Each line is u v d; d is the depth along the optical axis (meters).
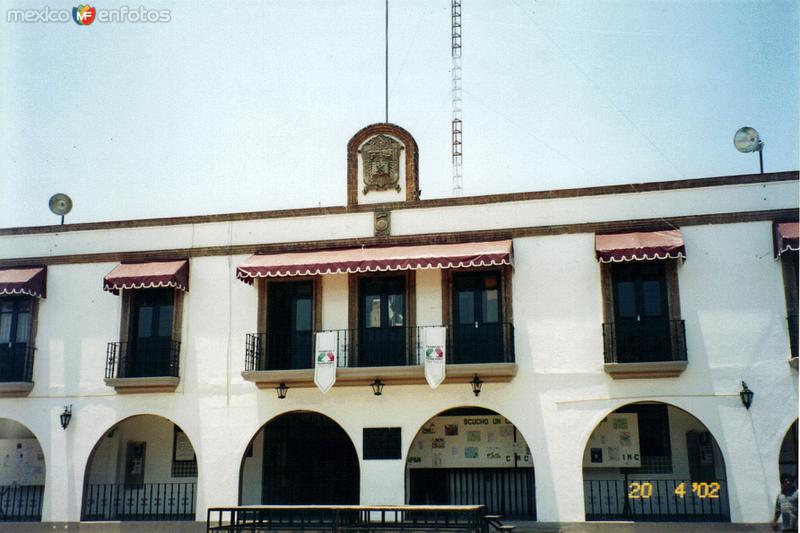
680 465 19.38
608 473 19.69
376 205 19.73
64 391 20.22
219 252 20.25
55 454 19.94
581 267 18.50
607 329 18.03
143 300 20.53
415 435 18.61
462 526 15.24
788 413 17.06
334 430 20.89
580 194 18.81
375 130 20.34
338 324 19.30
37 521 20.08
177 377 19.66
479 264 17.94
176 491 21.39
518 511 19.61
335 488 20.59
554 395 18.11
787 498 16.42
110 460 21.61
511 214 19.05
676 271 18.03
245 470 20.88
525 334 18.45
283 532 16.86
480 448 20.05
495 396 18.39
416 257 18.23
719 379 17.47
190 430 19.50
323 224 19.92
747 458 17.06
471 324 18.80
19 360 20.64
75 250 20.95
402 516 16.92
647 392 17.70
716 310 17.73
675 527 17.08
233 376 19.58
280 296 19.91
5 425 22.17
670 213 18.34
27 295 20.91
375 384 18.84
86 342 20.38
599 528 17.39
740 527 16.78
